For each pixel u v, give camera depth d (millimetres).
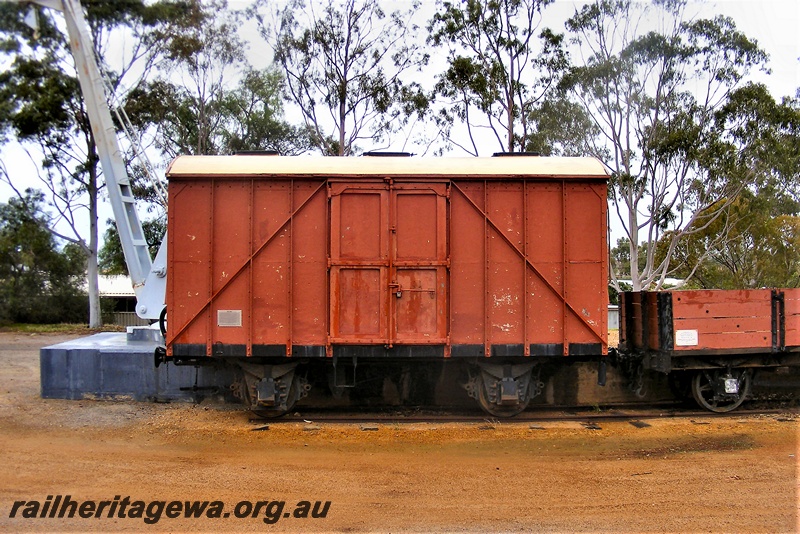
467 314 8367
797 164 22969
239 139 28906
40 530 5176
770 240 31172
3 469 6727
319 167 8438
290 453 7348
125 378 10047
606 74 24469
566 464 6910
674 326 8680
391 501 5770
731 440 7898
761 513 5508
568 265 8445
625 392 9844
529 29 24516
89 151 27375
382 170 8359
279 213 8383
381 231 8305
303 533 5062
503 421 8852
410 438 8008
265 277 8336
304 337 8305
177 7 24953
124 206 11094
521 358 8727
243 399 9336
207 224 8344
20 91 24891
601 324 8398
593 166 8578
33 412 9258
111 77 24859
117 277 43562
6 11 20891
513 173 8406
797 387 9898
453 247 8398
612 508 5617
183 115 26719
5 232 30094
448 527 5180
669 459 7105
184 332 8281
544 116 24484
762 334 8906
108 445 7676
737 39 23016
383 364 9391
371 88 25062
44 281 32688
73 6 10914
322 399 9656
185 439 7949
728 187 23453
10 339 23438
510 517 5398
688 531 5129
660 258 31969
